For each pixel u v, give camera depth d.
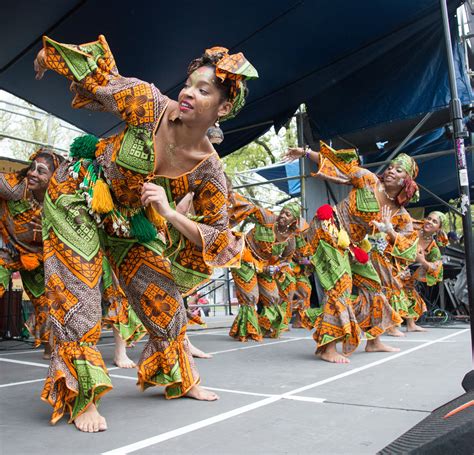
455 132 2.96
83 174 2.26
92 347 2.13
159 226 2.44
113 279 3.81
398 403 2.42
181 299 2.50
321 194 8.55
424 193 12.03
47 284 2.15
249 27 5.77
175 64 6.36
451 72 3.04
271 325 5.94
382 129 8.81
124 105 2.15
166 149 2.20
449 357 3.93
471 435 1.29
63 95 6.49
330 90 7.65
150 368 2.48
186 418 2.18
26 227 3.96
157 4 5.22
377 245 5.04
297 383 2.96
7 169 6.06
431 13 6.06
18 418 2.22
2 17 5.04
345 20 5.87
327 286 3.85
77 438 1.92
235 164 17.36
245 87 2.13
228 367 3.60
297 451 1.75
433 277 6.61
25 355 4.57
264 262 5.67
